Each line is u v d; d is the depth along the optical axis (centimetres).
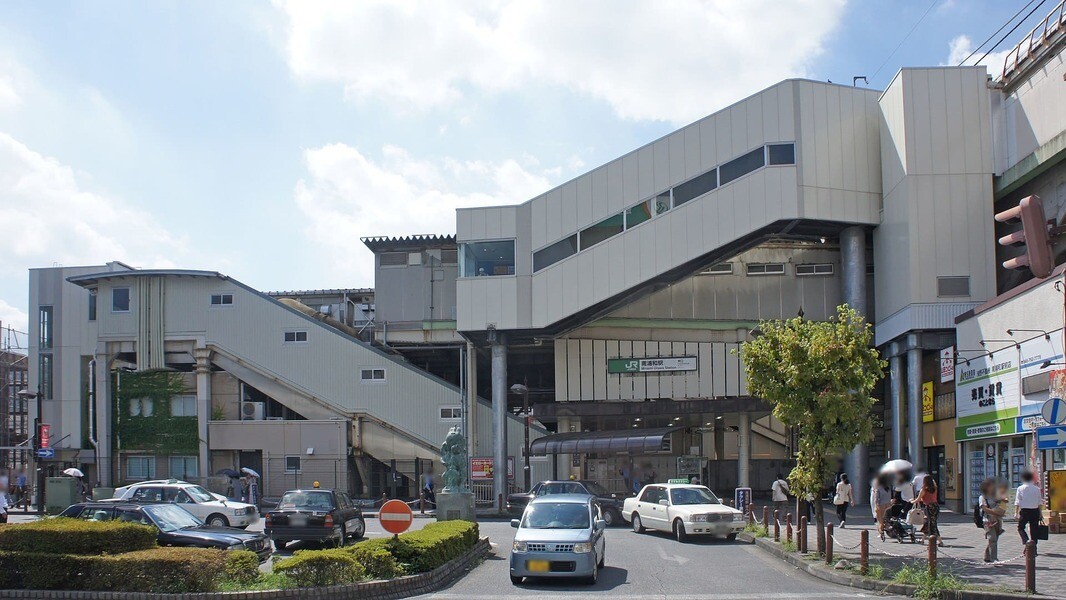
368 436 4316
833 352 1786
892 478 2203
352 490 4378
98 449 4494
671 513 2464
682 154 3834
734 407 3919
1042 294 2450
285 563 1395
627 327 4188
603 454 4128
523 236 3984
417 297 4566
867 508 3491
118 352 4553
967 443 3108
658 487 2664
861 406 1792
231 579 1387
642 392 4144
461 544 1841
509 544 2388
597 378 4153
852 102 3819
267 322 4434
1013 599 1278
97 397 4544
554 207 3962
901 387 3619
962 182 3447
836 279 4219
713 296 4222
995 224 3447
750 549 2198
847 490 2572
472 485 3947
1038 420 2469
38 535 1400
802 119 3728
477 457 3975
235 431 4384
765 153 3725
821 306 4206
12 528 1418
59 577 1354
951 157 3459
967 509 3078
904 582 1417
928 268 3422
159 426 4484
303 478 4294
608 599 1395
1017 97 3328
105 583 1346
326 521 2109
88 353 4691
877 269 3828
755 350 1906
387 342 4559
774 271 4241
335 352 4366
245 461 4481
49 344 4747
